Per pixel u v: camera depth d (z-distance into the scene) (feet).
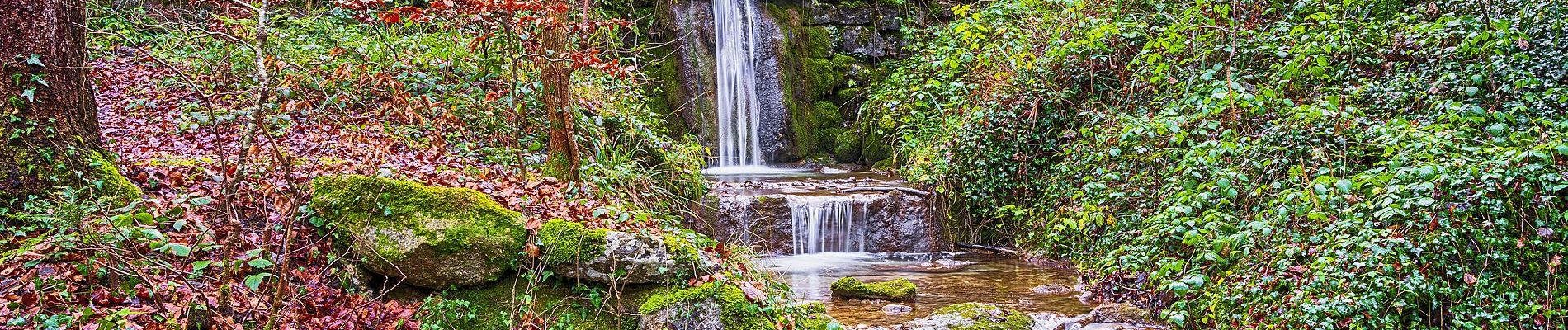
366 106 22.72
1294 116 18.83
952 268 26.04
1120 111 26.55
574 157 19.95
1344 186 15.58
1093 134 26.43
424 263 14.64
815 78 42.04
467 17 20.93
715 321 15.06
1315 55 20.95
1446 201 15.83
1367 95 20.99
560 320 14.92
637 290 15.42
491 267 15.01
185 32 25.62
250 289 12.66
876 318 19.79
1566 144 15.12
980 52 30.22
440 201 15.08
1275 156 19.62
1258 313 17.17
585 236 15.29
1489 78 19.26
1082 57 27.27
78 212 12.80
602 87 26.55
